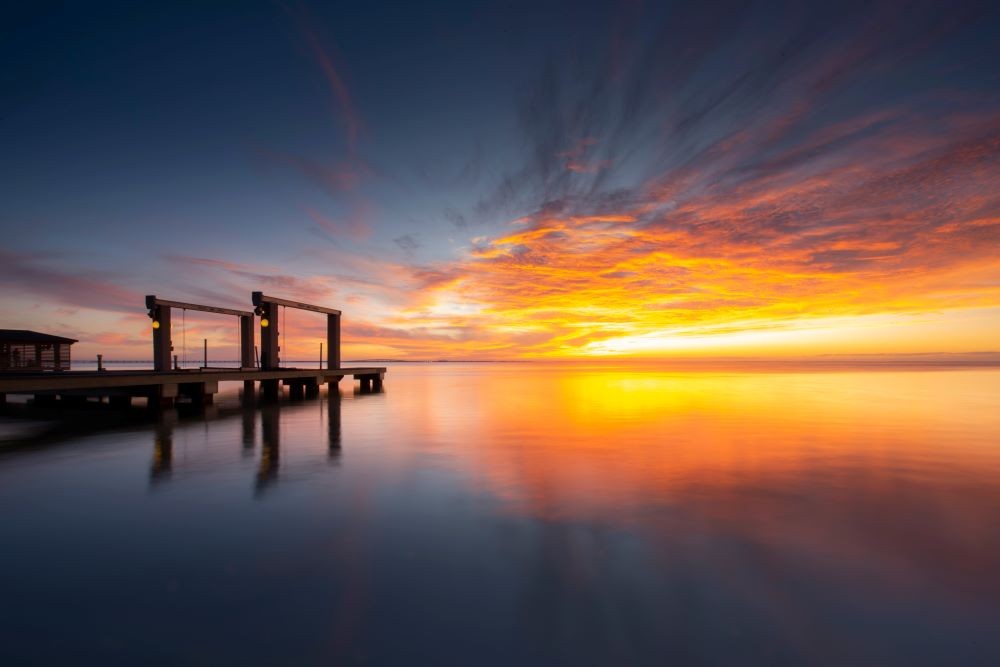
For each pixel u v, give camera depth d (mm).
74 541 5773
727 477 8883
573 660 3637
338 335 28609
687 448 11656
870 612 4293
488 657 3666
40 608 4285
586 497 7621
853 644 3836
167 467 9461
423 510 6973
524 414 18500
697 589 4695
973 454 10875
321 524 6387
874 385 35625
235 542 5766
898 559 5363
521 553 5496
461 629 4016
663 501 7426
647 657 3666
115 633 3922
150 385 17125
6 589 4617
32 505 7102
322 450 11258
